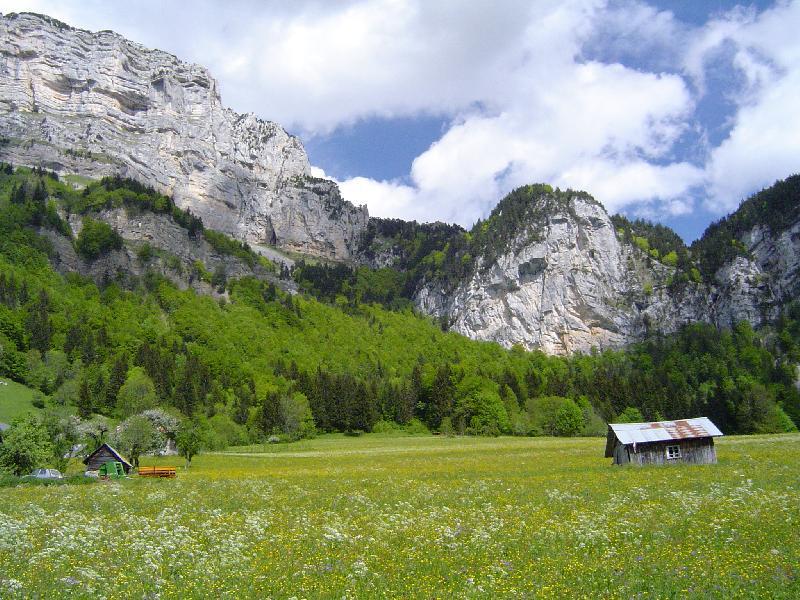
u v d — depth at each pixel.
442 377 158.88
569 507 32.25
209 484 50.78
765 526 24.08
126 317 174.38
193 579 18.66
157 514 33.41
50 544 23.27
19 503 38.38
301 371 176.38
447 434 138.88
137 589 17.50
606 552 20.89
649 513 28.19
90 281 193.88
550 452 81.62
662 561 19.53
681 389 170.75
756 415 134.25
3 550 22.20
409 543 23.81
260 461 83.25
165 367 146.75
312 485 48.81
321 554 22.16
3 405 109.69
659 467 54.00
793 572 17.81
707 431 56.84
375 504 36.09
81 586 17.61
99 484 52.22
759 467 48.56
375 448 106.06
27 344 138.12
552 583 17.78
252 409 138.12
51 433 77.12
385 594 17.23
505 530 25.80
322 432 145.25
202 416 118.19
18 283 162.62
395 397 157.12
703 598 16.05
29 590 17.11
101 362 144.50
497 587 17.44
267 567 20.14
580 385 178.12
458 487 43.84
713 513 27.66
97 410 122.44
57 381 125.94
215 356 167.25
